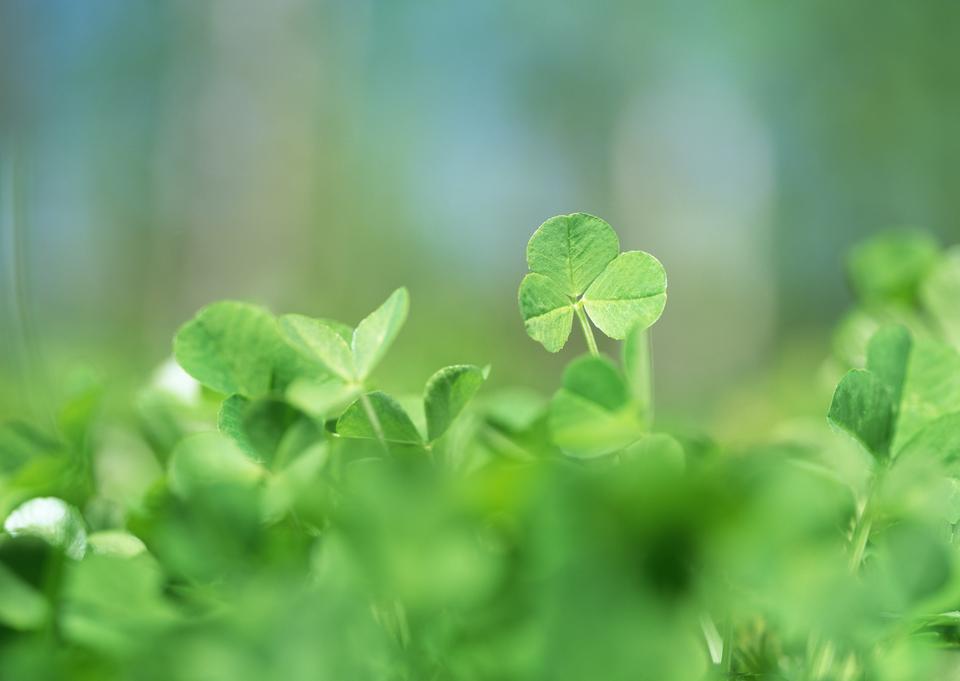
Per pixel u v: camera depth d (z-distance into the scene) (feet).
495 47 57.21
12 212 2.10
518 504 1.54
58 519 1.78
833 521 1.61
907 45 48.42
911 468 1.60
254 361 1.72
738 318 49.01
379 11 55.47
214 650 1.49
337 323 1.73
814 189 53.62
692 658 1.46
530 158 58.49
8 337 2.05
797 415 3.48
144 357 20.70
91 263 46.57
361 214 46.42
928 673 1.55
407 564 1.49
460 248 51.80
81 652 1.59
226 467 1.64
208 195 31.04
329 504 1.63
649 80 53.16
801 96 51.93
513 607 1.50
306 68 32.12
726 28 50.39
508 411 1.90
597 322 1.66
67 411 1.87
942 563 1.49
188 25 31.99
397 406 1.63
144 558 1.68
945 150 49.70
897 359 1.66
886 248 2.41
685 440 1.83
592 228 1.66
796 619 1.46
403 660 1.50
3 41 32.71
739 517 1.45
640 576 1.46
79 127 48.75
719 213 50.90
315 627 1.48
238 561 1.56
